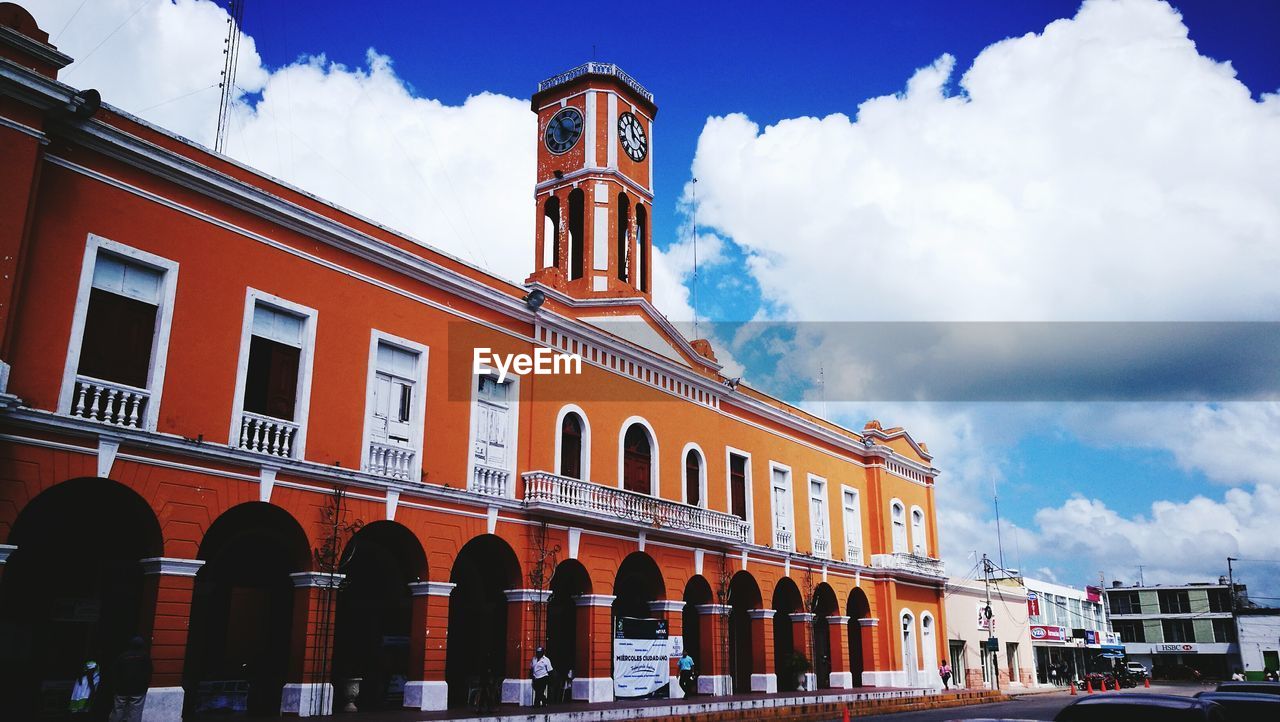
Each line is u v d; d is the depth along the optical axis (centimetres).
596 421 2381
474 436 2028
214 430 1549
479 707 1820
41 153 1379
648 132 3161
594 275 2820
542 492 2112
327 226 1780
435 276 1988
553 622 2358
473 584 2242
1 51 1348
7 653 1490
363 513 1758
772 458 3122
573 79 3036
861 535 3538
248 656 1800
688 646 2739
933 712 2520
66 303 1394
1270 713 938
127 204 1495
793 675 2991
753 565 2853
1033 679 4891
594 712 1870
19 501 1304
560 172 2991
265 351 1681
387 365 1891
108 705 1520
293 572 1664
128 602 1642
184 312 1542
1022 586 5172
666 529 2438
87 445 1384
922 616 3756
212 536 1731
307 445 1692
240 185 1638
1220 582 7388
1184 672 6612
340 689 1822
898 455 3819
